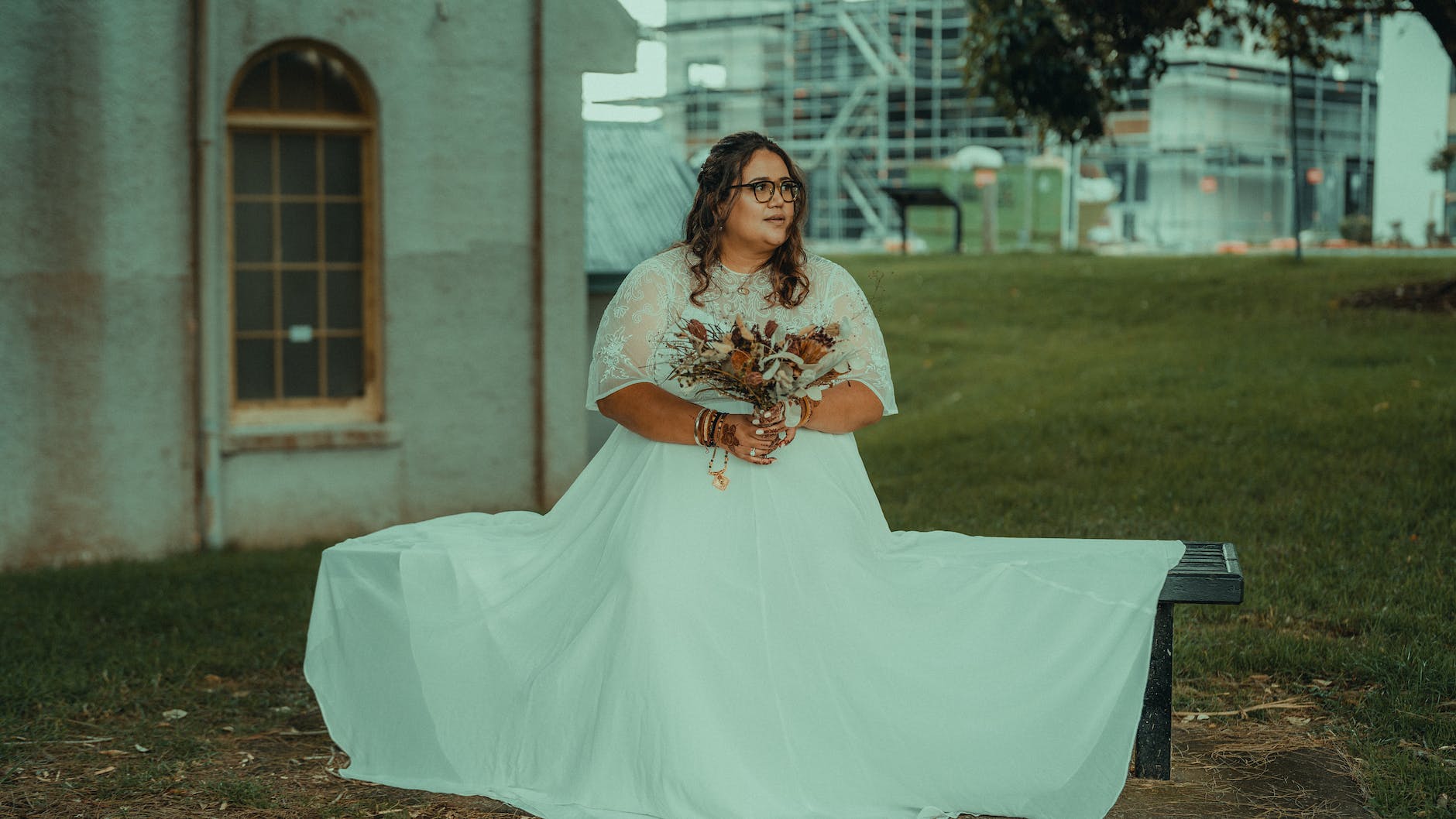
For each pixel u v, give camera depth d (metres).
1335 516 7.17
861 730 3.60
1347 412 9.85
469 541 4.16
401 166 9.62
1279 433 9.52
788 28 41.31
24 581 7.80
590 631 3.66
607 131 12.38
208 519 9.12
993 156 33.78
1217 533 7.14
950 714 3.62
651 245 11.36
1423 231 34.78
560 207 10.02
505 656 3.86
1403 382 10.69
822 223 41.00
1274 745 4.22
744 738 3.51
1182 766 4.05
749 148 3.79
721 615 3.59
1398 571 6.08
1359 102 40.47
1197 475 8.65
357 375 9.88
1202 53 37.59
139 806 3.93
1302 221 40.00
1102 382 12.61
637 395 3.76
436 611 3.99
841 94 41.09
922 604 3.73
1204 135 38.47
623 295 3.86
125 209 8.77
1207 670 5.00
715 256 3.86
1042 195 33.78
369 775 4.05
